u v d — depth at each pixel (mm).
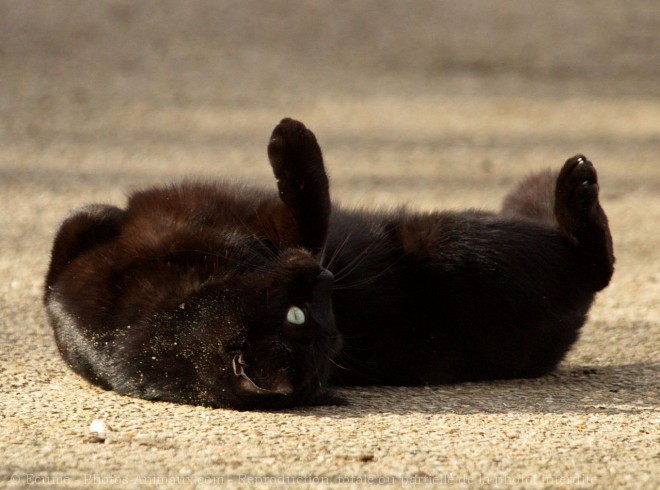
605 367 20562
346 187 39438
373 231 19766
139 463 13797
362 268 19172
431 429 15641
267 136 47062
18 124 47500
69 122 48250
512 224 19688
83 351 17594
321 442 14781
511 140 47781
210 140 46000
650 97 56344
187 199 18375
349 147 45625
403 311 19250
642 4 71438
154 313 16828
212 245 17234
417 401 17766
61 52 58938
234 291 16422
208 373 16297
